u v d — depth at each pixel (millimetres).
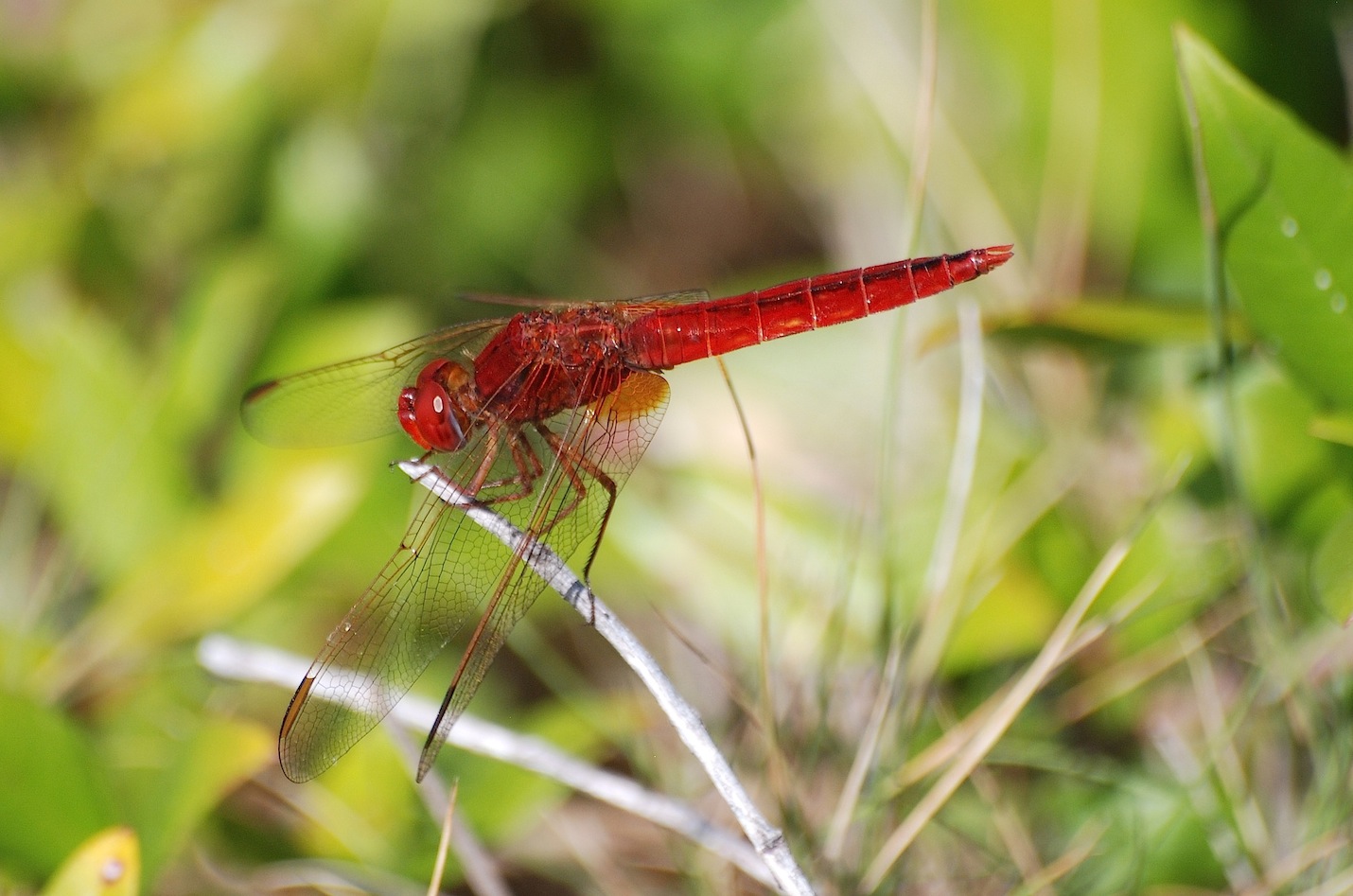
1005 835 527
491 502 530
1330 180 521
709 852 528
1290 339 522
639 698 540
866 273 537
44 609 544
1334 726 526
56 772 522
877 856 523
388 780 534
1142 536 539
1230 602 537
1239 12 553
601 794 523
